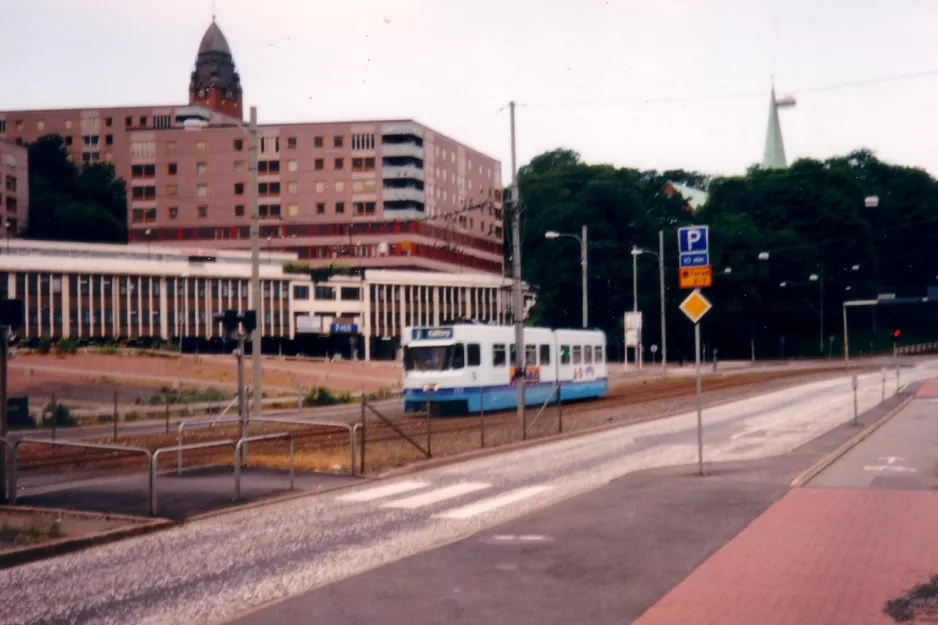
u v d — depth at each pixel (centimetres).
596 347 4450
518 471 1966
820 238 9875
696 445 2383
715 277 8988
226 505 1495
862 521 1233
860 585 896
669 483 1625
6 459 1528
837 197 9800
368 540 1229
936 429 2612
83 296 7944
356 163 10250
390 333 9481
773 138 15362
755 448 2264
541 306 9319
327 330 9081
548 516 1321
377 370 7031
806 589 884
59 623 846
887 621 776
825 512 1305
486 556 1063
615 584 920
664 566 994
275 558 1123
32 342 6862
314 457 2119
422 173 10375
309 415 3866
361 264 10219
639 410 3612
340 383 6078
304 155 10300
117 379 5381
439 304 9912
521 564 1019
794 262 9425
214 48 14888
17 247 8194
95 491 1625
